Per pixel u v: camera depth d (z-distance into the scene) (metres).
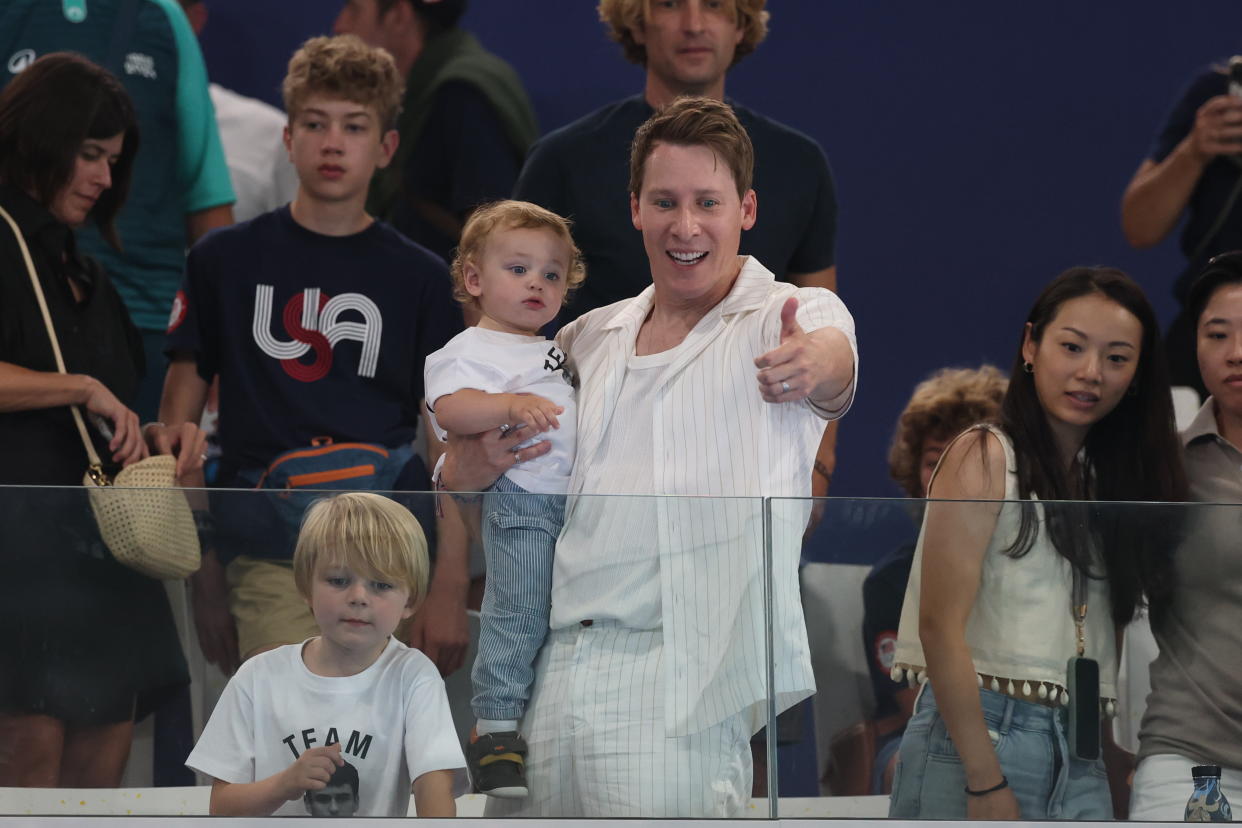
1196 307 14.38
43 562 10.58
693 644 10.26
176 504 10.51
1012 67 22.72
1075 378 12.68
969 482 12.48
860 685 10.45
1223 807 10.59
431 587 10.42
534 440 11.03
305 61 15.95
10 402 14.30
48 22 16.97
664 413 10.31
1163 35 22.67
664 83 16.09
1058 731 10.60
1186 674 10.64
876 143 22.77
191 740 10.54
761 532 10.21
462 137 18.92
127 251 16.89
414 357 15.98
